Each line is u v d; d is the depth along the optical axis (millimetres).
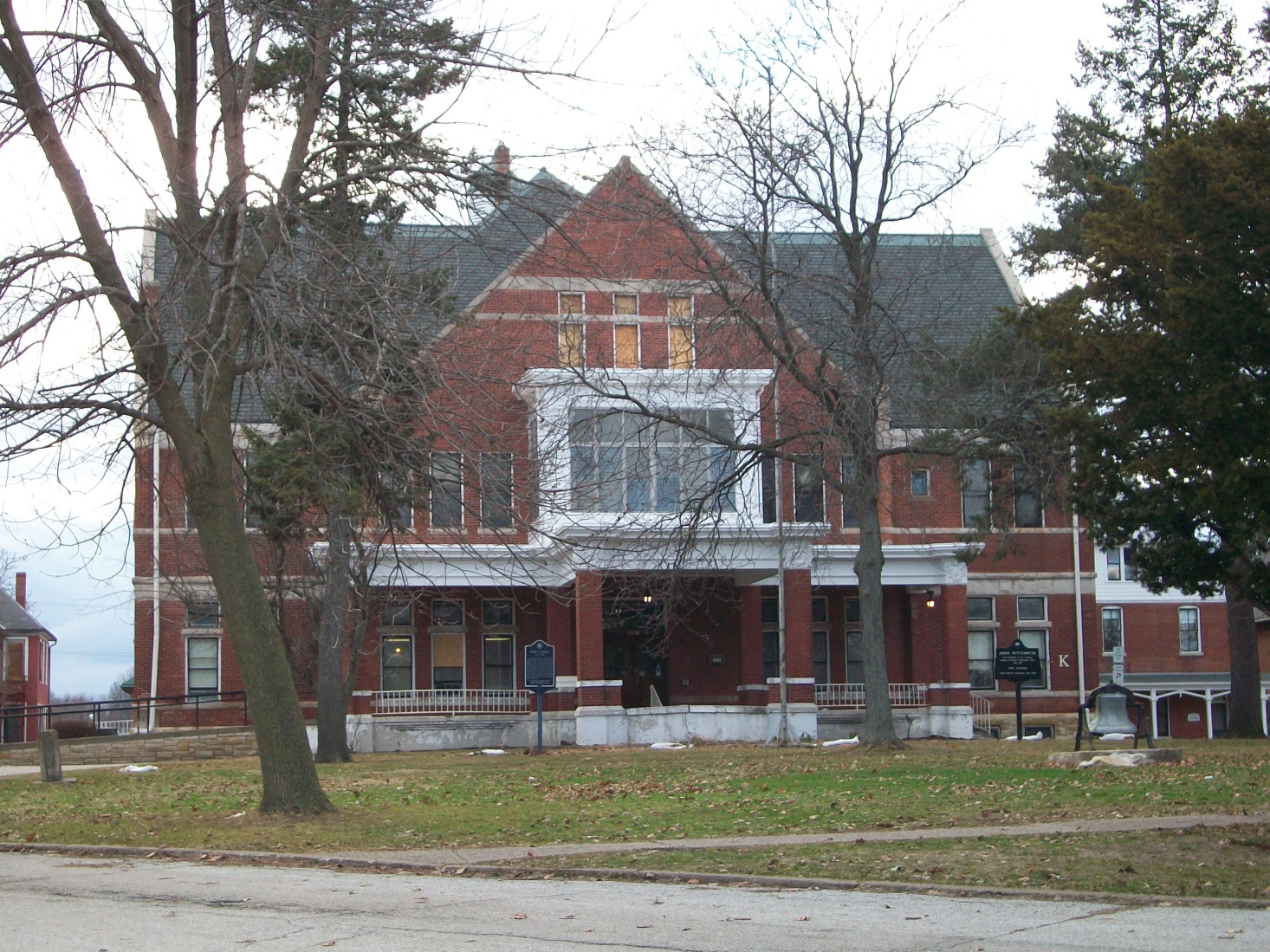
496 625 41844
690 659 42312
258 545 34406
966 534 39531
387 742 37844
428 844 14477
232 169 16484
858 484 28656
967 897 10742
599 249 36594
